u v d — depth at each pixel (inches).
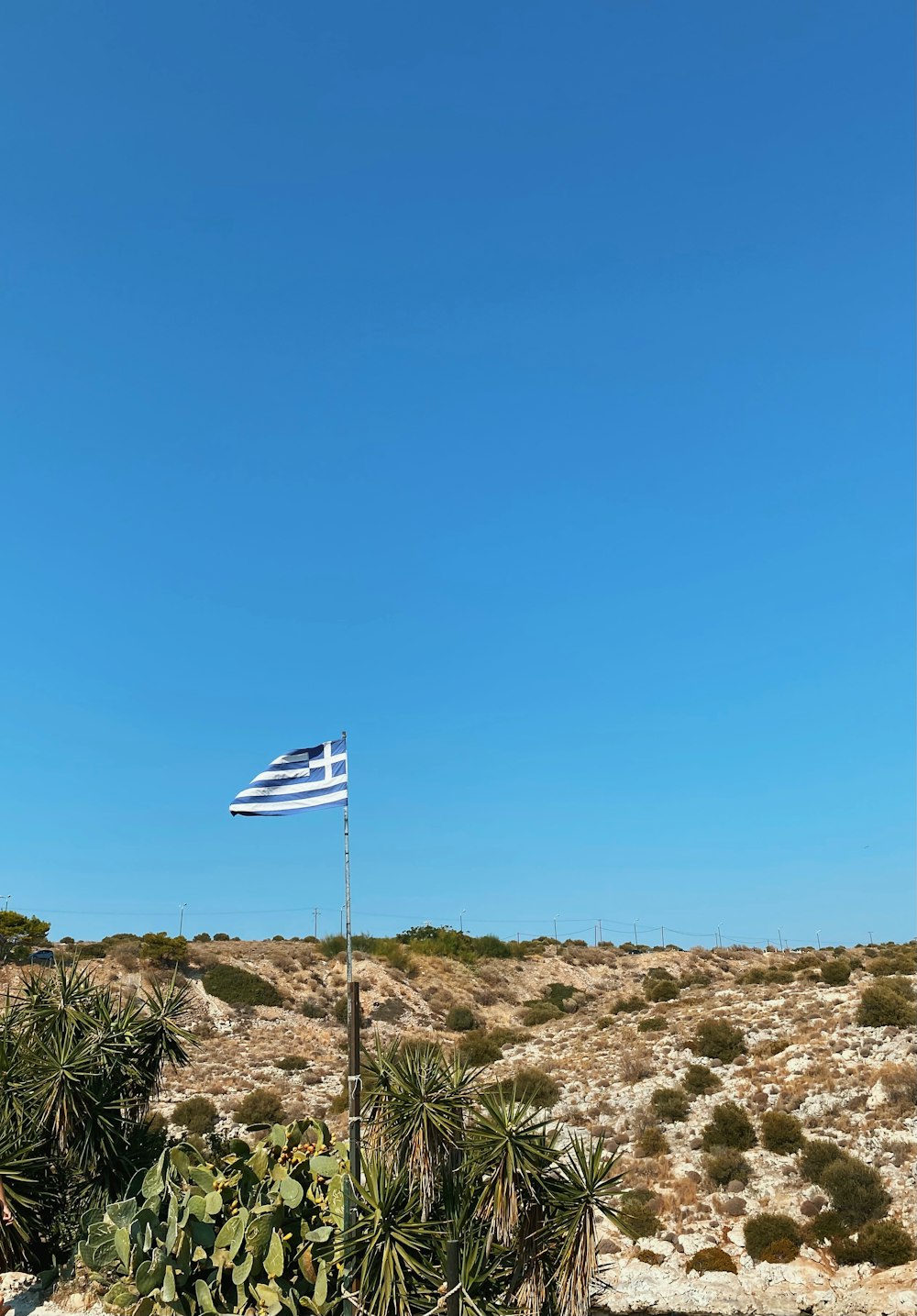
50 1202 804.0
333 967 2790.4
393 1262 624.4
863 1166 1278.3
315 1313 663.8
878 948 3061.0
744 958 3341.5
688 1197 1305.4
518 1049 2138.3
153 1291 685.3
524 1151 632.4
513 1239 621.3
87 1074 794.2
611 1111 1599.4
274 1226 690.2
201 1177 719.1
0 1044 826.8
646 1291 1106.7
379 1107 675.4
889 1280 1076.5
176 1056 880.9
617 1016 2256.4
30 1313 713.6
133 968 2512.3
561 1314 608.7
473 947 3193.9
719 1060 1748.3
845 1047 1673.2
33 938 2618.1
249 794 791.1
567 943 3587.6
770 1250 1160.8
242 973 2561.5
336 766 786.8
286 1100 1784.0
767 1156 1381.6
